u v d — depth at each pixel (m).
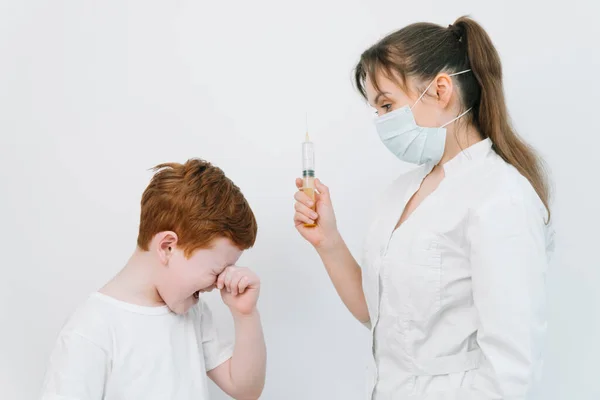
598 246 1.68
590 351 1.69
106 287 1.19
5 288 1.73
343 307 1.76
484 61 1.18
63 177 1.76
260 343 1.31
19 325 1.73
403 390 1.19
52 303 1.74
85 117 1.77
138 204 1.76
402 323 1.18
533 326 1.01
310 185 1.40
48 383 1.07
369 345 1.76
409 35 1.21
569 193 1.68
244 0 1.76
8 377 1.72
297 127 1.76
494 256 1.03
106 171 1.76
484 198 1.08
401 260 1.18
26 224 1.75
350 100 1.74
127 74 1.77
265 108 1.76
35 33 1.76
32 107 1.76
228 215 1.17
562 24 1.68
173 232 1.15
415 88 1.18
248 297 1.23
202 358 1.29
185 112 1.77
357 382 1.76
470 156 1.19
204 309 1.37
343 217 1.75
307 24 1.75
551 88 1.68
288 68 1.76
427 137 1.20
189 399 1.20
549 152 1.69
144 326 1.17
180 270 1.16
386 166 1.74
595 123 1.67
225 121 1.76
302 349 1.76
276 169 1.76
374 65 1.21
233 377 1.32
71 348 1.09
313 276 1.76
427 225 1.16
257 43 1.76
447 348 1.14
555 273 1.69
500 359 1.01
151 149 1.77
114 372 1.12
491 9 1.71
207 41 1.77
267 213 1.76
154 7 1.77
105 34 1.77
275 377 1.77
